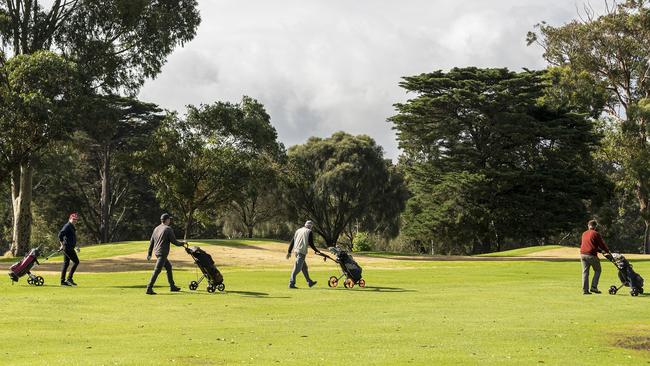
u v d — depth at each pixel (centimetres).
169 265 1791
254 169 6212
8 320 1291
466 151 6612
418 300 1638
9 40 4675
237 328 1210
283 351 988
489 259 4169
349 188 8081
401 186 8438
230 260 3450
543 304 1577
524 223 6531
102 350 995
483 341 1084
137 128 7162
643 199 7544
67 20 4812
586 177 6688
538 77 6475
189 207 6159
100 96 4897
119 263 3225
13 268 1970
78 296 1664
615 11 7588
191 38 5138
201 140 5988
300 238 1936
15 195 5131
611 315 1398
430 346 1035
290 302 1583
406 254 5144
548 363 916
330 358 934
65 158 6531
